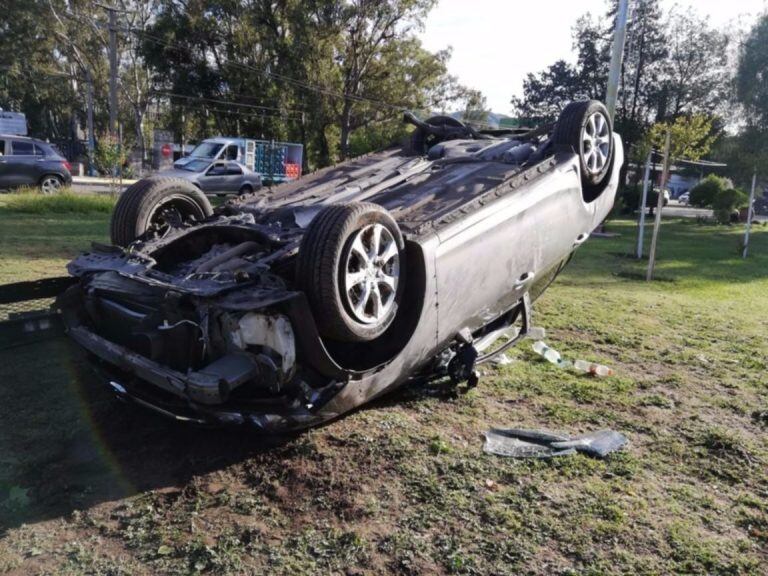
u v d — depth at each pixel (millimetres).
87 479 3639
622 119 36906
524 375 5520
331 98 37031
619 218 30406
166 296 3592
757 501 3568
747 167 26672
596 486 3676
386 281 3828
